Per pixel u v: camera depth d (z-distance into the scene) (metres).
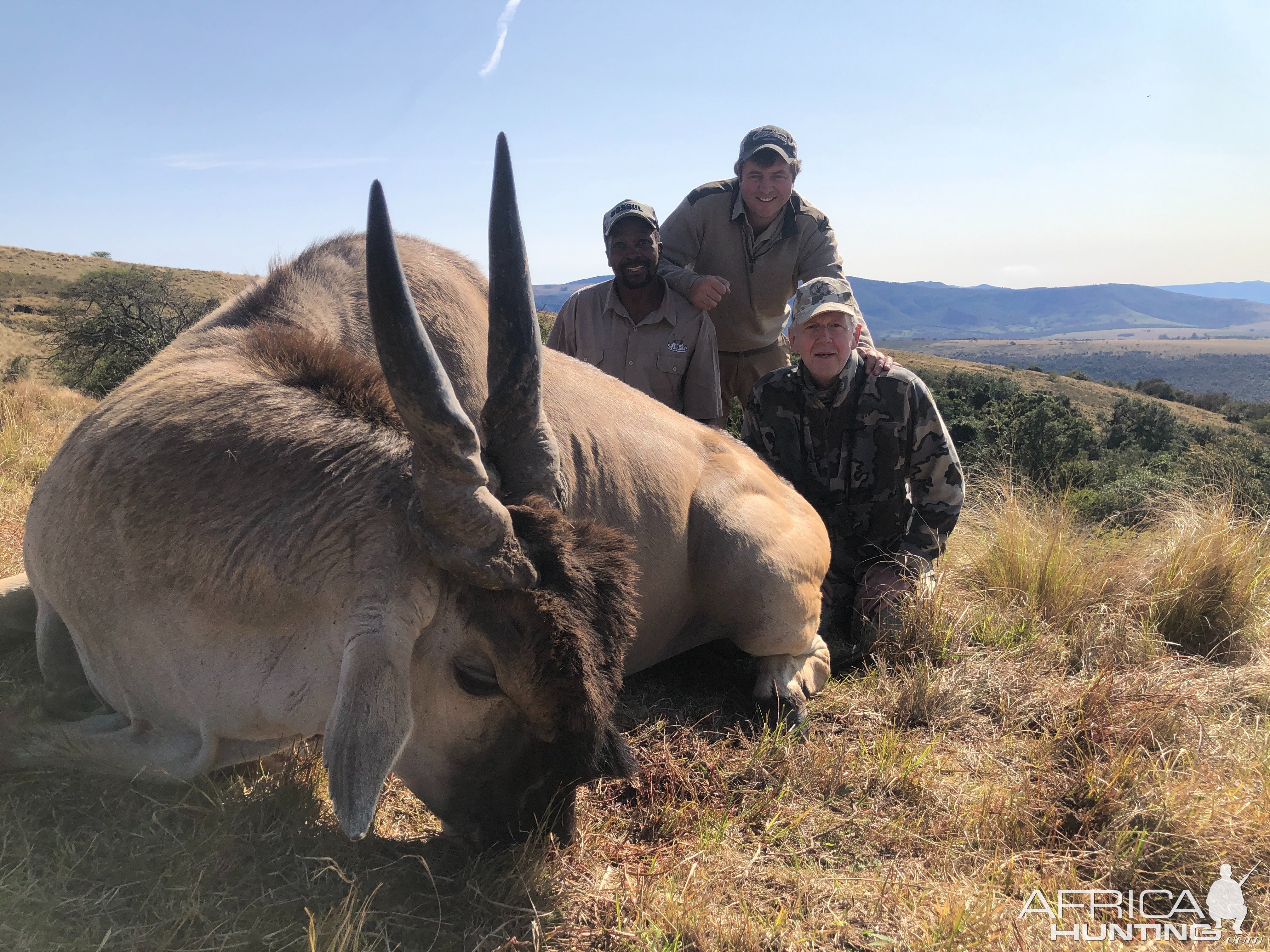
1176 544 5.14
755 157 5.71
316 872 2.38
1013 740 3.64
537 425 2.54
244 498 2.46
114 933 2.15
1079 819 3.06
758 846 2.83
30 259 81.81
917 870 2.80
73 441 2.78
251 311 3.08
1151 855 2.85
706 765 3.31
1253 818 2.98
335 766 2.08
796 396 4.77
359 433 2.57
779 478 4.42
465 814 2.61
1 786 2.63
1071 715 3.73
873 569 4.89
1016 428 27.03
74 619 2.66
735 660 4.29
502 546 2.25
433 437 2.12
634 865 2.73
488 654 2.35
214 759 2.62
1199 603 4.72
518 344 2.46
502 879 2.51
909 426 4.71
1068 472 8.57
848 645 4.74
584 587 2.33
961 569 5.38
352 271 3.33
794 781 3.24
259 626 2.45
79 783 2.71
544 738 2.41
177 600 2.48
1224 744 3.59
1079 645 4.46
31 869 2.27
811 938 2.44
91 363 31.64
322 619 2.41
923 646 4.34
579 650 2.25
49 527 2.69
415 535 2.28
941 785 3.28
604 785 3.12
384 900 2.43
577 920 2.47
